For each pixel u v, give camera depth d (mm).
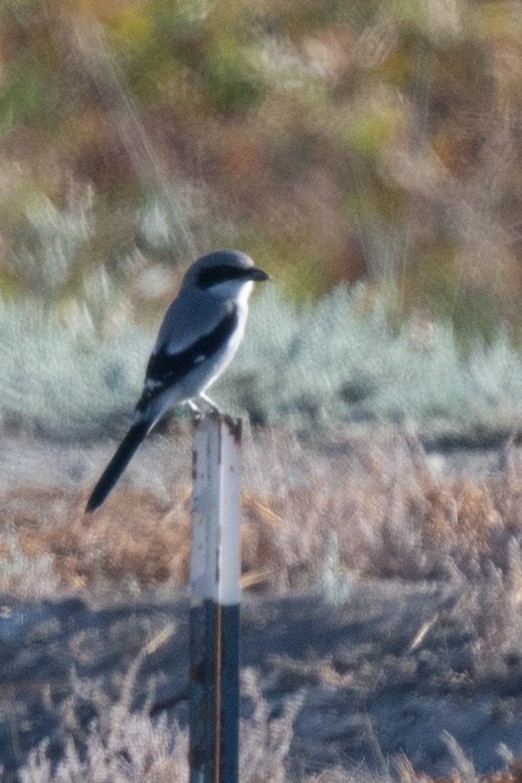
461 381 14672
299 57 21234
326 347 14625
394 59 21328
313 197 20141
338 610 8891
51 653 8734
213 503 5891
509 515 9734
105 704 8180
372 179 20016
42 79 21219
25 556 9891
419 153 20297
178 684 8359
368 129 20266
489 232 19094
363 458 11211
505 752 7402
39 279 17828
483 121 20688
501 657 8336
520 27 21344
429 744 7859
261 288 18797
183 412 13836
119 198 20125
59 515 11008
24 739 8031
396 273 18922
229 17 21984
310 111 20797
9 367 14312
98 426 13945
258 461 11352
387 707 8102
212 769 5977
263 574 9406
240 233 19906
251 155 20469
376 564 9414
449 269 18797
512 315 18188
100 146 20703
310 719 8023
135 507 11156
